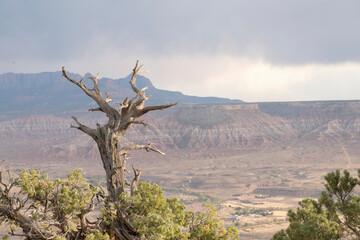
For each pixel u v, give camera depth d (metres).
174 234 17.06
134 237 17.09
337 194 16.89
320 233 17.80
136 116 18.94
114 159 18.38
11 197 16.31
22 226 16.45
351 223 16.48
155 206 17.28
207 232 18.75
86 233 17.05
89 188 17.23
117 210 17.08
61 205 16.39
